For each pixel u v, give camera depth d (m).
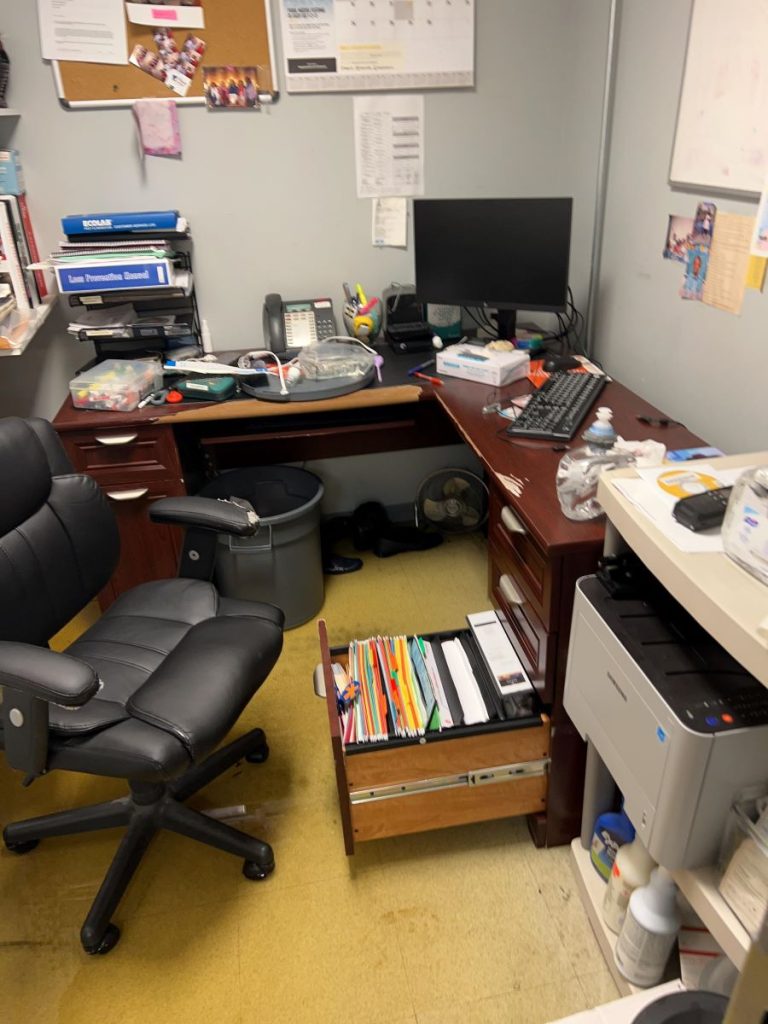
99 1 1.99
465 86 2.25
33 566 1.40
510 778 1.46
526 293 2.10
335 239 2.40
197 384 2.04
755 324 1.56
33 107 2.09
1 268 1.98
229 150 2.22
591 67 2.15
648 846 1.01
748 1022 0.73
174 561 2.22
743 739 0.88
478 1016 1.27
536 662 1.45
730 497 0.93
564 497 1.33
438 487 2.66
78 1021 1.29
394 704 1.46
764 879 0.85
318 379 2.09
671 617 1.07
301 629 2.29
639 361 2.06
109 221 2.07
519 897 1.47
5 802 1.74
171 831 1.63
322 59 2.15
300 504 2.32
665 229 1.85
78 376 2.09
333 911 1.46
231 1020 1.28
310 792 1.73
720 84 1.57
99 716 1.22
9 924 1.46
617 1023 1.10
